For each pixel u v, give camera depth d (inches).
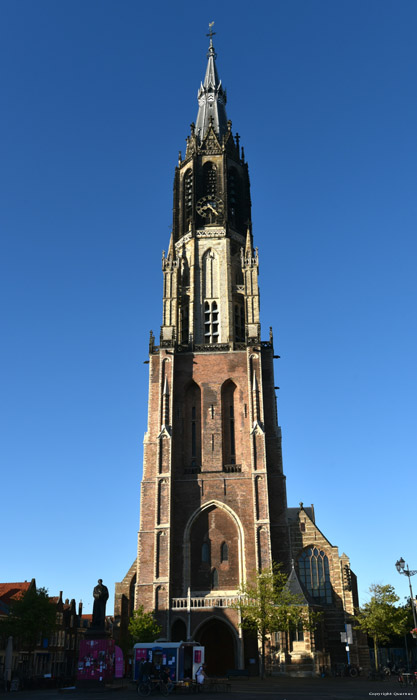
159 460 3120.1
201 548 3034.0
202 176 4084.6
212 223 3919.8
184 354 3462.1
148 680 1574.8
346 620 3262.8
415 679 2202.3
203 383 3380.9
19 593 3649.1
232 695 1578.5
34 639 2938.0
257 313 3563.0
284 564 2962.6
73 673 4072.3
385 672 2994.6
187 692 1683.1
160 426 3211.1
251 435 3174.2
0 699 1488.7
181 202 4074.8
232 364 3417.8
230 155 4237.2
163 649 1957.4
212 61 4758.9
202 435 3257.9
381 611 3073.3
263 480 3065.9
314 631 2974.9
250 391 3292.3
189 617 2819.9
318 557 3449.8
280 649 2760.8
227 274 3747.5
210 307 3693.4
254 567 2920.8
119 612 3403.1
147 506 3073.3
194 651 2032.5
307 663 2790.4
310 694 1616.6
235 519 3043.8
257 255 3782.0
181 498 3120.1
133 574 3476.9
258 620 2618.1
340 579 3358.8
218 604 2854.3
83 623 4658.0
